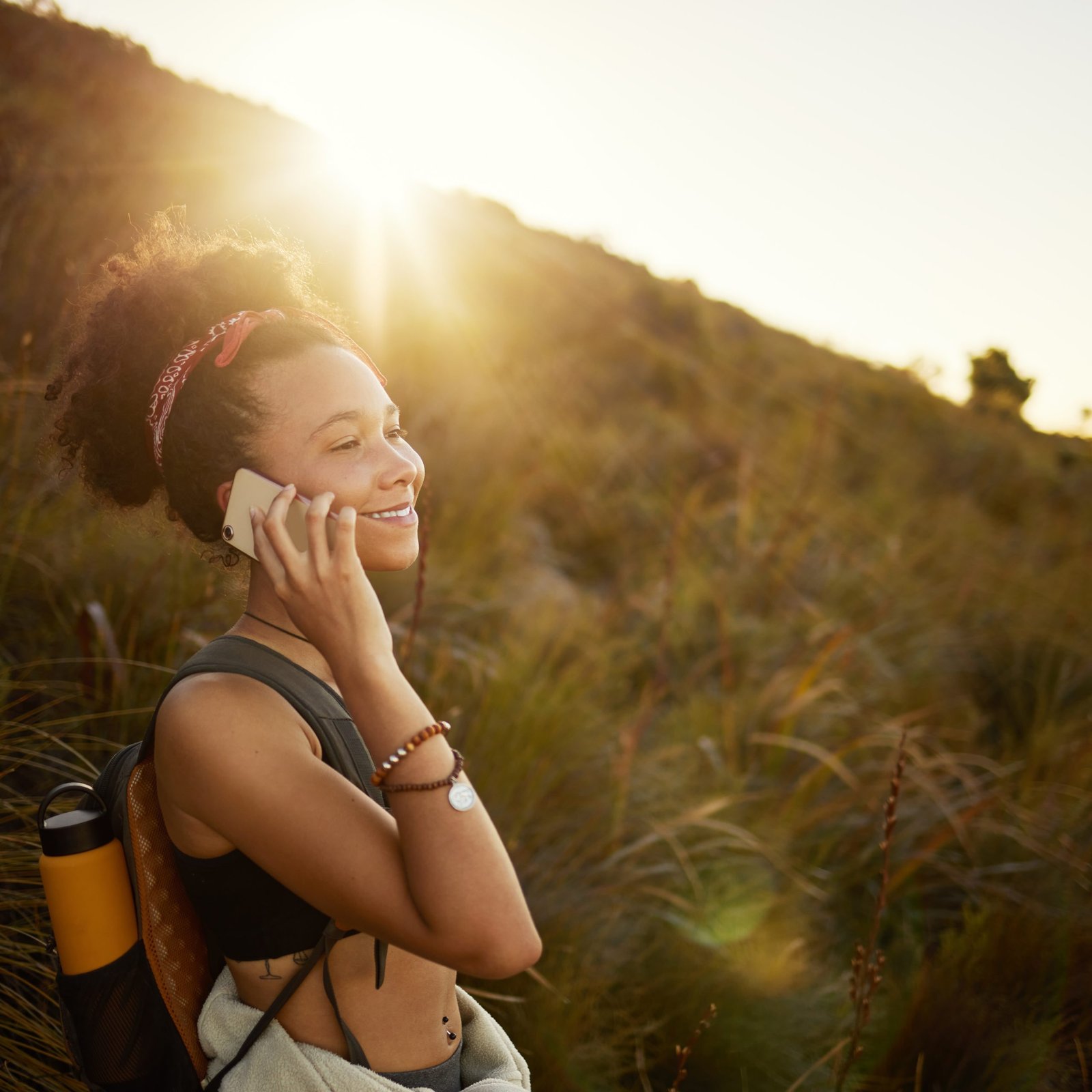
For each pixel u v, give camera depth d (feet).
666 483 22.24
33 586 8.36
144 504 3.71
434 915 2.63
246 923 3.07
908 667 14.93
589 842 9.20
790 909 9.20
